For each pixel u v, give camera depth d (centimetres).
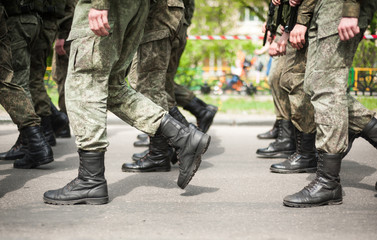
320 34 286
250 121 793
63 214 278
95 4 271
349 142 322
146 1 304
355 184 361
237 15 1798
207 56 1759
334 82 287
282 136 490
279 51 393
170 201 310
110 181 371
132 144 581
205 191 339
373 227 255
